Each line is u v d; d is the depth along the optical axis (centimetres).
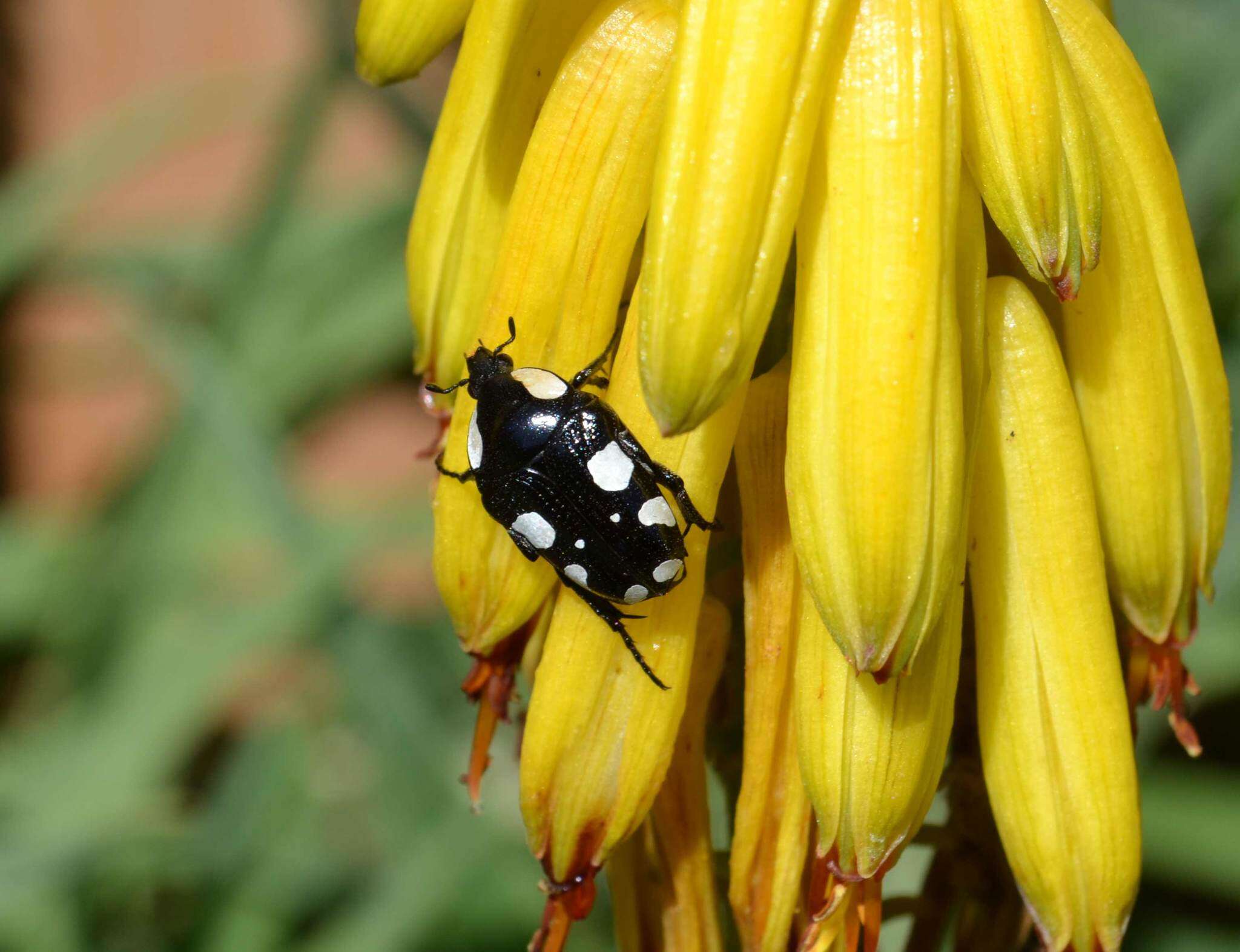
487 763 33
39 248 75
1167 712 45
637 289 30
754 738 31
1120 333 30
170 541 69
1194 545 31
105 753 62
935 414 29
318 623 55
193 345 54
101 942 58
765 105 29
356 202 88
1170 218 30
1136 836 30
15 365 104
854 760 30
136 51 114
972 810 32
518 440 31
